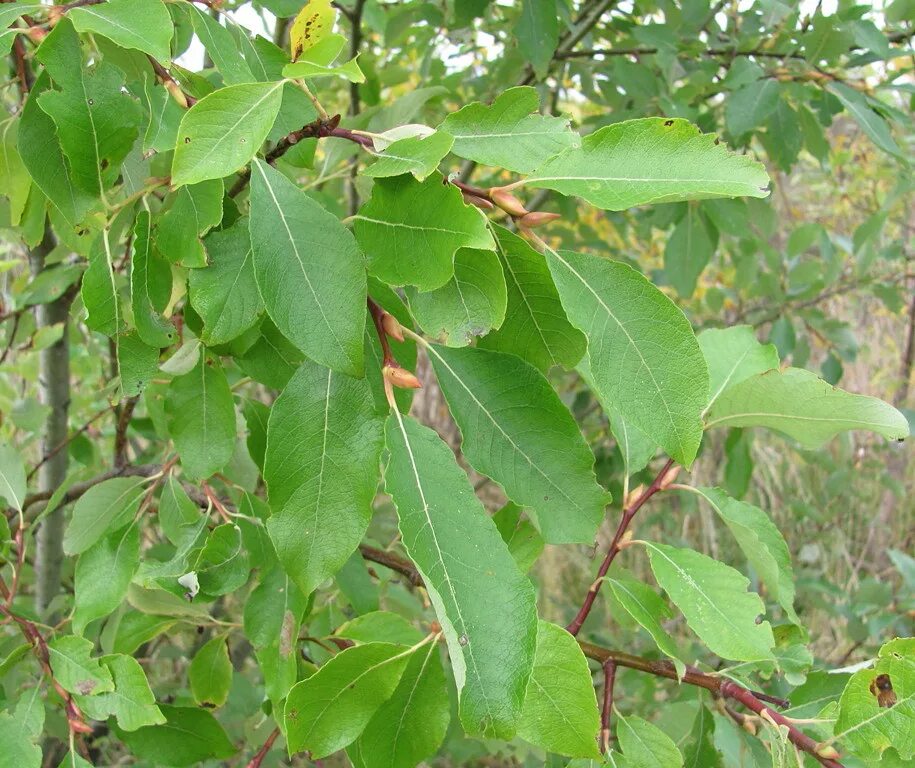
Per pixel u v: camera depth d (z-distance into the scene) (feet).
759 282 2.65
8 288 2.42
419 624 2.13
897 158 1.95
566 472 0.98
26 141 0.94
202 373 1.12
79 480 1.89
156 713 1.07
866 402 1.03
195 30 0.97
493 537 0.88
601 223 3.57
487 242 0.84
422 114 2.15
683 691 1.72
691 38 2.15
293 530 0.92
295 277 0.87
